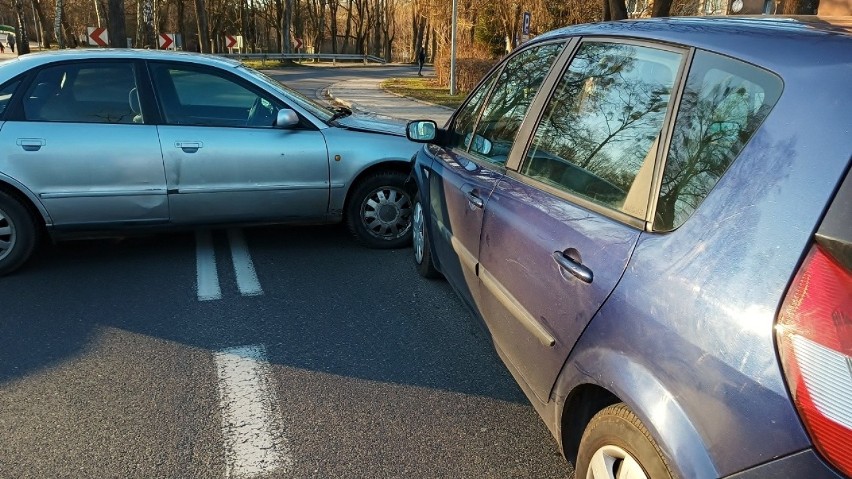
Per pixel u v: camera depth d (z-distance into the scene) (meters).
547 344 2.40
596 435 2.07
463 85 23.72
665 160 2.05
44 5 55.56
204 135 5.03
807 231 1.48
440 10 27.23
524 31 18.72
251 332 4.05
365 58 51.50
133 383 3.43
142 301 4.49
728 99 1.89
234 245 5.74
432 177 4.32
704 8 19.20
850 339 1.34
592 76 2.69
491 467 2.81
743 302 1.55
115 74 4.99
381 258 5.46
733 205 1.69
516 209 2.80
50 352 3.74
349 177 5.38
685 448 1.62
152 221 5.05
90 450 2.87
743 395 1.51
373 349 3.86
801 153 1.56
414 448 2.93
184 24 58.19
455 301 4.59
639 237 1.99
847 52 1.65
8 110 4.74
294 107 5.33
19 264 4.91
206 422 3.09
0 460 2.79
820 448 1.36
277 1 57.69
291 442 2.95
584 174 2.47
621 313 1.94
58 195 4.79
